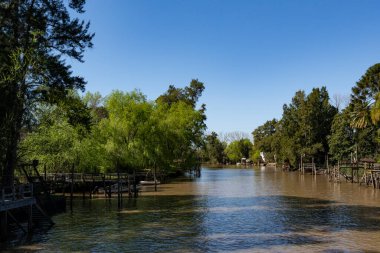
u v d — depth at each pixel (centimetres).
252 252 2116
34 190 3303
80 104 3622
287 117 11950
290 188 5912
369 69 6812
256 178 8438
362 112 6650
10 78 2780
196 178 8506
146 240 2416
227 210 3625
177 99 11338
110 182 4875
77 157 5034
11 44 2884
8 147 2917
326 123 10438
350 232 2606
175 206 3922
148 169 7375
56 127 4309
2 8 2905
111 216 3325
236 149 18725
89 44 3316
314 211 3528
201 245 2280
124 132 6144
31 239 2467
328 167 9200
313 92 10531
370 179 6241
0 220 2428
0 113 2809
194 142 9112
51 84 3095
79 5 3319
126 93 6481
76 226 2886
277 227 2789
